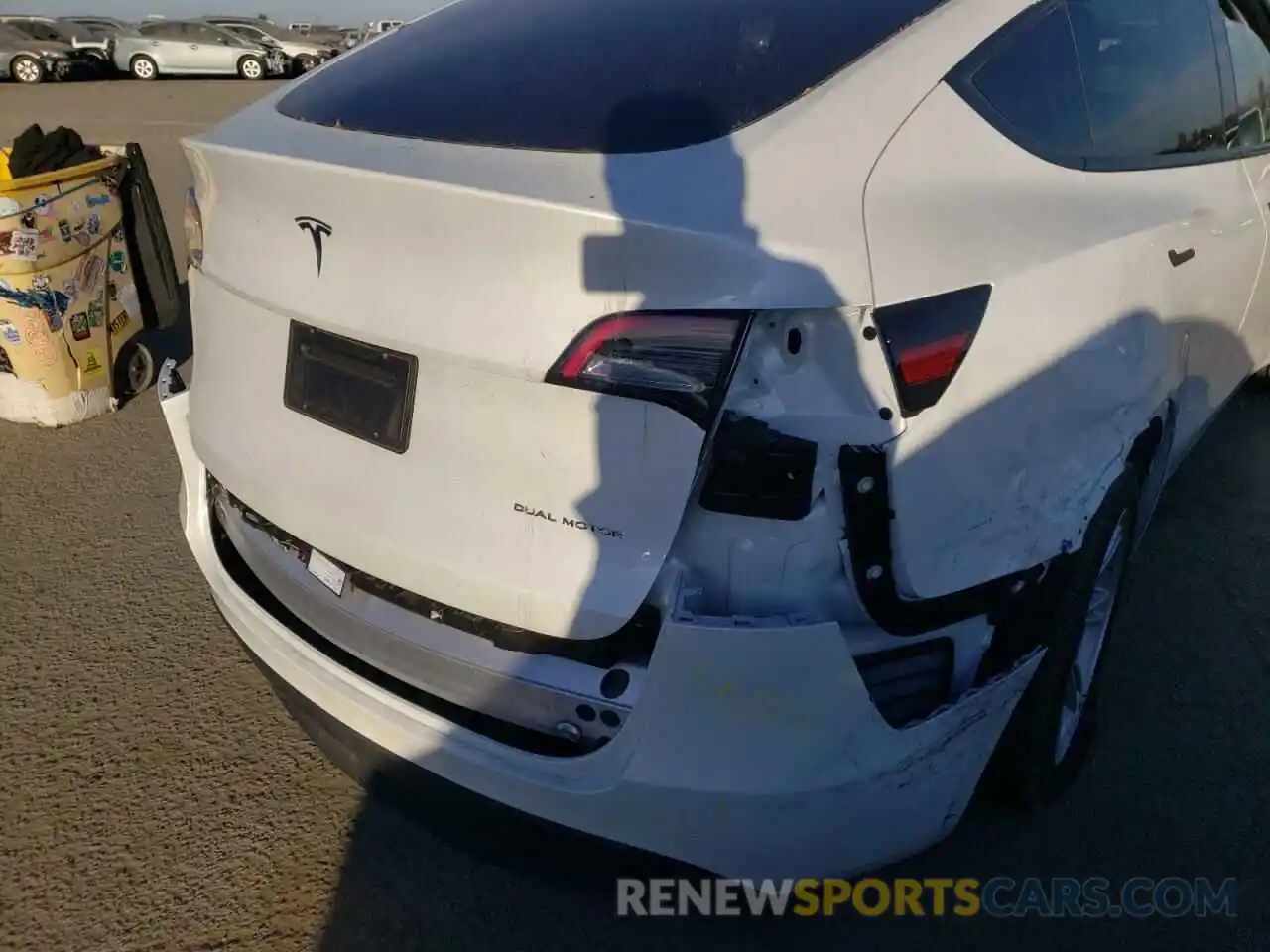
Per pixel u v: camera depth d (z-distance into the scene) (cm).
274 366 195
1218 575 323
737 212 155
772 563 164
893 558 168
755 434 158
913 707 184
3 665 284
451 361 165
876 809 170
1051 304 188
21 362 431
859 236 161
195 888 215
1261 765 246
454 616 179
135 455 421
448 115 186
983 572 182
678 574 162
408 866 221
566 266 153
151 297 489
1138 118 247
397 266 168
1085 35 233
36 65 2155
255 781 245
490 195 152
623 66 191
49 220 418
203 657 290
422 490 174
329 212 175
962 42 199
